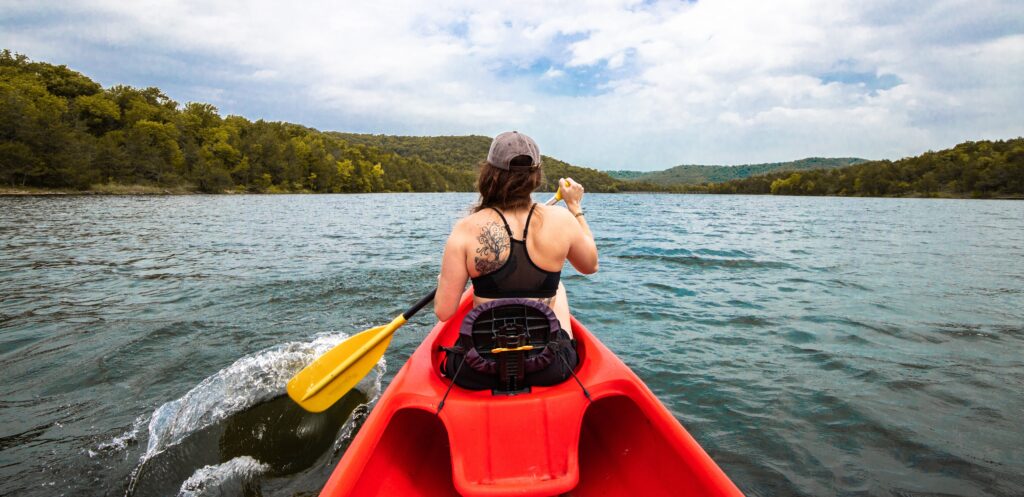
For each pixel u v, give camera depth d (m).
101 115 82.12
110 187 62.03
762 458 2.66
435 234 14.91
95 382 3.64
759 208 41.75
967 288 6.86
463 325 1.86
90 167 60.78
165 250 10.70
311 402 2.53
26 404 3.29
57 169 55.44
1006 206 51.69
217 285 6.88
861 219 25.61
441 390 1.94
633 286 6.92
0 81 73.44
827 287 6.89
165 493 2.38
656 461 1.84
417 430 2.12
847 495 2.35
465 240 1.86
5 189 51.03
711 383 3.61
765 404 3.28
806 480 2.47
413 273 7.74
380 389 3.42
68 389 3.53
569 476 1.68
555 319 1.87
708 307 5.77
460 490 1.63
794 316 5.38
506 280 1.89
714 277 7.60
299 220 21.59
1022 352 4.23
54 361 4.05
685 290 6.66
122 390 3.50
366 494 1.64
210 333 4.75
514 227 1.86
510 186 1.82
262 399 3.29
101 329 4.88
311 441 2.79
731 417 3.11
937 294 6.48
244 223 19.34
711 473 1.59
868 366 3.92
